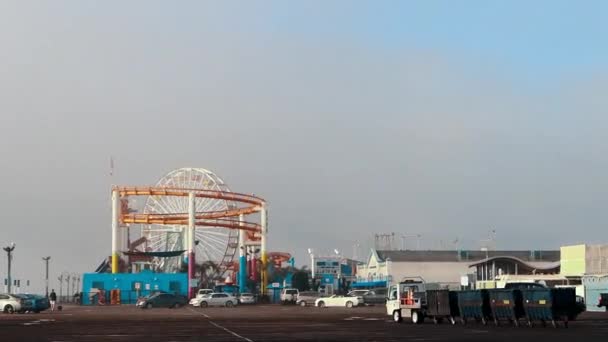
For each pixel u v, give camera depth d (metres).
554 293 37.72
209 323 45.31
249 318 52.88
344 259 168.00
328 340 29.53
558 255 138.88
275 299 117.62
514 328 37.25
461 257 136.38
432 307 43.00
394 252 139.38
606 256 79.06
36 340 30.81
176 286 110.31
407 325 41.41
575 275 81.12
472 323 42.59
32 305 66.19
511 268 106.50
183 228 131.38
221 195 118.56
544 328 37.06
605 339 28.69
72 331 37.22
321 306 86.25
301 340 29.66
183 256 129.62
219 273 135.62
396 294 45.59
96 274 108.50
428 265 133.25
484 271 107.50
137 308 85.00
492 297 40.75
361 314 60.06
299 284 149.38
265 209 124.88
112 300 107.62
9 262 102.38
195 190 116.50
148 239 133.50
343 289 144.62
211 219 122.44
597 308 67.38
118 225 116.56
